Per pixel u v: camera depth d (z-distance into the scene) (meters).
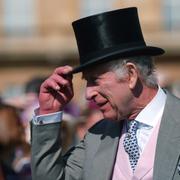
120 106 7.38
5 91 50.50
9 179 11.71
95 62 7.30
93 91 7.40
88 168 7.61
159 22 50.94
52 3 51.97
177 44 49.41
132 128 7.50
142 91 7.42
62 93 7.64
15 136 11.68
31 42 51.00
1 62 50.69
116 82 7.33
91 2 51.72
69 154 7.85
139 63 7.36
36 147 7.60
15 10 52.22
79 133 12.81
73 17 51.78
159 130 7.37
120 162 7.54
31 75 50.47
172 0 51.09
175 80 48.94
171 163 7.23
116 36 7.41
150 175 7.31
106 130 7.71
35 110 7.70
